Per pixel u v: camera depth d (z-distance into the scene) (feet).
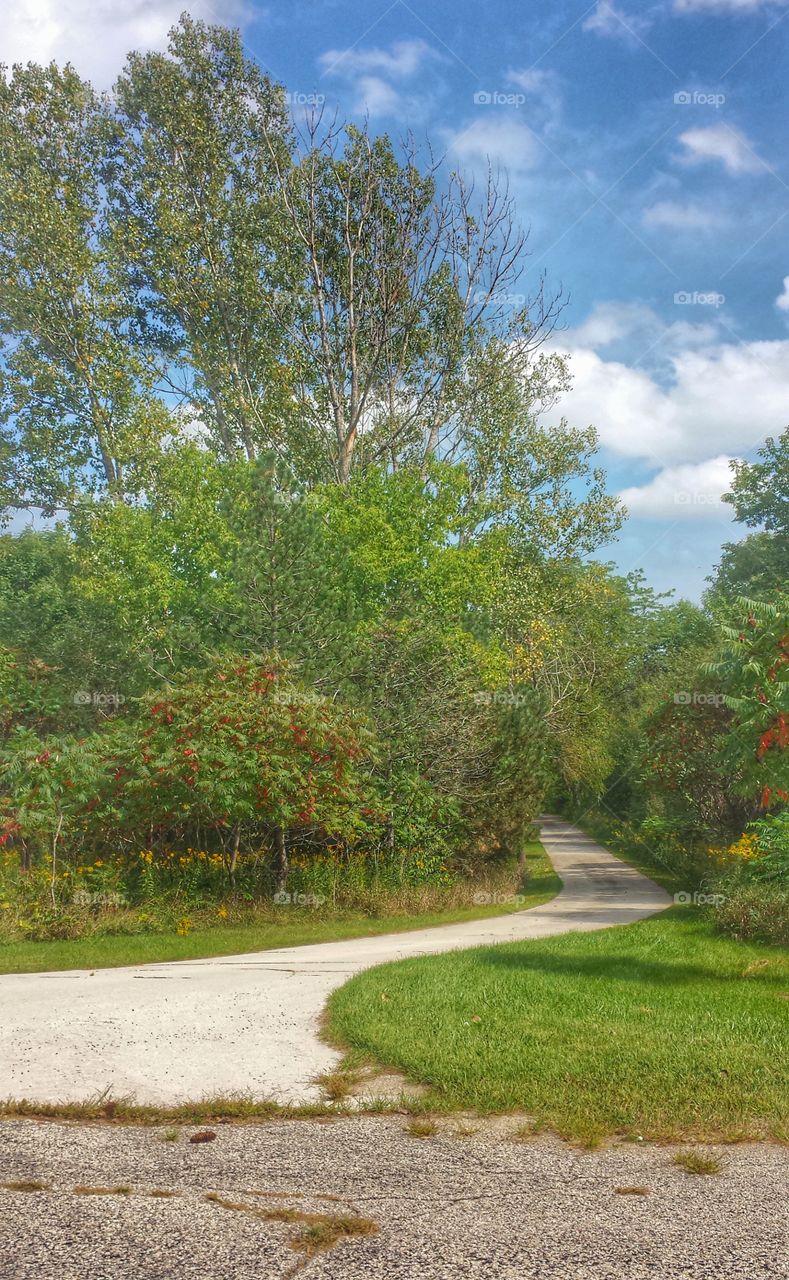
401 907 58.49
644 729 73.72
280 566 66.13
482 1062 20.35
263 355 104.94
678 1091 18.49
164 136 105.50
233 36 104.58
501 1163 14.89
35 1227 11.93
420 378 110.32
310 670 64.80
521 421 116.16
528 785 73.26
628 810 135.23
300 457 103.09
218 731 51.62
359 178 105.70
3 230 99.35
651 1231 12.21
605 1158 15.26
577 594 124.88
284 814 52.49
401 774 66.28
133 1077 19.94
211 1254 11.29
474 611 85.56
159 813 50.83
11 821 46.21
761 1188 13.85
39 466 110.01
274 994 29.25
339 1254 11.37
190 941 43.24
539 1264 11.21
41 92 103.09
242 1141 15.90
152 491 99.40
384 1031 23.18
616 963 33.14
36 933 42.60
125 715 73.10
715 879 55.16
